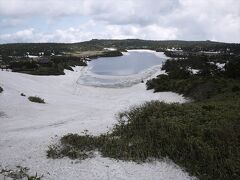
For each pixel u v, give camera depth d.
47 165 14.16
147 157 14.87
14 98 34.75
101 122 23.31
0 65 96.25
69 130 20.84
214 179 12.62
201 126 16.84
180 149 14.89
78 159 14.84
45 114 28.72
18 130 21.70
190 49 193.62
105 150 15.64
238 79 42.25
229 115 19.22
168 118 18.59
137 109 23.00
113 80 73.00
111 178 12.91
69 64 105.38
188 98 39.50
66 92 53.66
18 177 12.67
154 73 84.88
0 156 15.36
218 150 14.17
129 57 166.38
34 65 88.12
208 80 42.25
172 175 13.26
